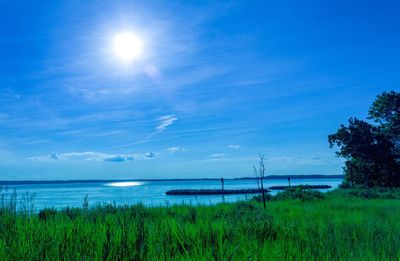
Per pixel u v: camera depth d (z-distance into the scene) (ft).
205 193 360.69
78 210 34.81
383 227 29.89
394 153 175.52
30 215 23.04
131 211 33.47
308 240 19.58
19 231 17.04
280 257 14.78
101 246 13.55
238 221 26.71
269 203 87.30
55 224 20.65
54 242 14.26
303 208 66.03
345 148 175.83
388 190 129.39
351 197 111.24
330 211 55.88
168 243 15.89
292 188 116.47
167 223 21.95
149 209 45.14
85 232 16.61
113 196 265.13
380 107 178.81
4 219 20.21
